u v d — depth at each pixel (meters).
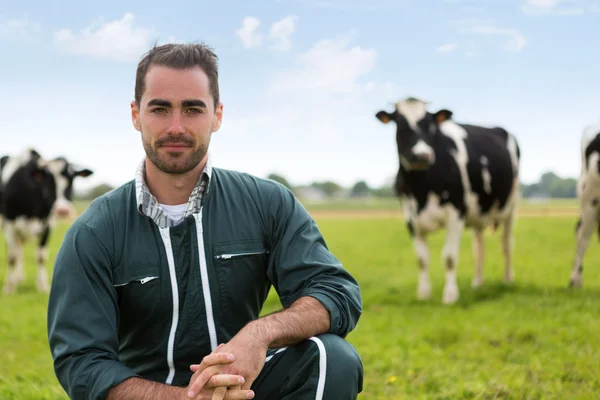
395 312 8.00
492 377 4.60
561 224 23.89
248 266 2.96
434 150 9.34
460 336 6.30
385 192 135.62
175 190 2.92
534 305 7.78
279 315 2.72
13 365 5.46
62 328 2.74
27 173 11.02
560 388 4.25
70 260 2.80
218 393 2.53
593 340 5.79
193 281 2.87
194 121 2.81
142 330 2.91
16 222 10.92
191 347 2.89
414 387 4.48
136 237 2.87
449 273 9.05
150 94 2.80
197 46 2.90
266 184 3.11
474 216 9.75
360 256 15.00
